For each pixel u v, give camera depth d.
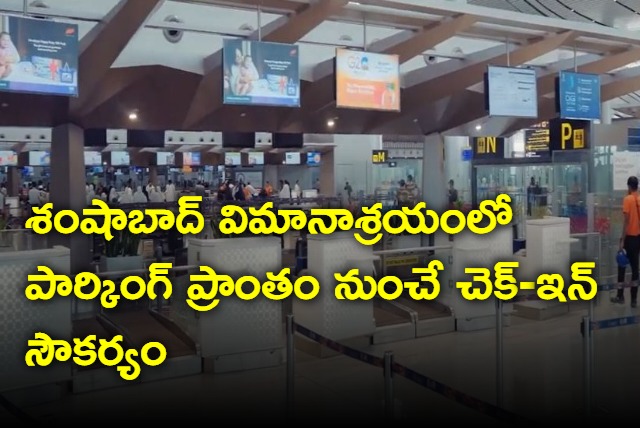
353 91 13.68
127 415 5.44
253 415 5.42
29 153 38.94
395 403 5.65
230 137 24.81
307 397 5.88
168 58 13.80
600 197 11.19
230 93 12.27
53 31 10.54
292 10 12.12
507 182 16.20
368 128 21.50
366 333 7.63
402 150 39.69
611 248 11.18
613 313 9.10
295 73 12.72
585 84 16.02
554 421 5.11
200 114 16.81
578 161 11.66
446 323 8.31
